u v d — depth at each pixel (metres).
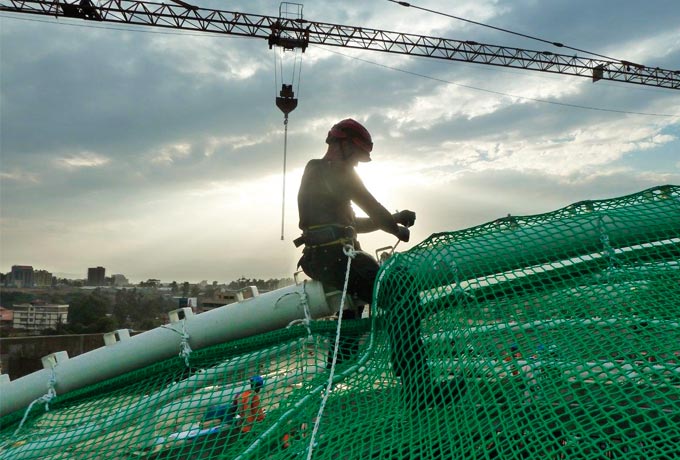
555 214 2.76
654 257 2.52
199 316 3.79
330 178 3.21
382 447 2.18
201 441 2.79
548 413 1.90
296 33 49.50
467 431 2.04
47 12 44.94
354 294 3.39
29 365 22.53
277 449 2.46
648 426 1.94
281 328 3.62
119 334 4.01
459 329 2.47
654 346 1.98
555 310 2.34
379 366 2.82
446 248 2.78
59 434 3.35
